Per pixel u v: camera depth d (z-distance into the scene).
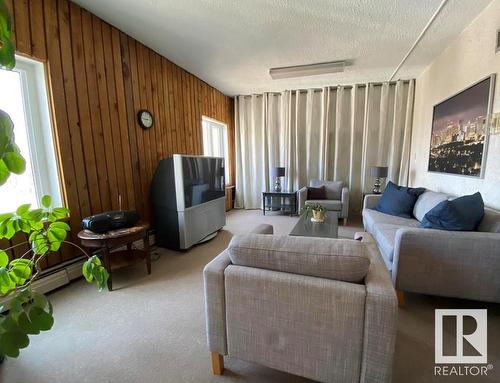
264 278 1.09
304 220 3.06
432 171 3.38
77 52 2.33
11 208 2.04
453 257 1.69
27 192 2.13
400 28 2.65
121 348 1.51
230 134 5.65
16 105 2.06
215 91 4.93
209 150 5.02
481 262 1.65
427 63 3.60
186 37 2.89
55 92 2.16
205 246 3.30
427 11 2.36
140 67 3.05
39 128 2.18
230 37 2.87
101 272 1.18
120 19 2.54
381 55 3.34
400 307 1.86
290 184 5.29
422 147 3.90
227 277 1.16
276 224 4.33
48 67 2.11
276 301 1.09
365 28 2.66
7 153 0.67
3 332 0.77
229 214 5.17
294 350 1.10
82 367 1.37
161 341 1.56
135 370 1.35
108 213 2.30
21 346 0.78
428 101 3.68
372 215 3.10
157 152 3.38
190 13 2.42
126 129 2.88
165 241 3.16
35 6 2.00
